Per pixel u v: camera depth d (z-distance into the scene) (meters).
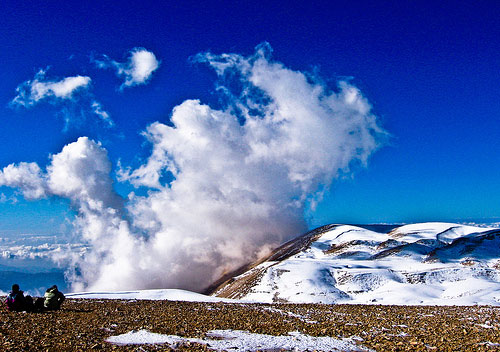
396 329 19.45
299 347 15.15
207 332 17.05
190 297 40.53
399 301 65.44
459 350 15.20
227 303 31.31
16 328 15.88
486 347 15.65
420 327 20.12
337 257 152.38
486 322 21.77
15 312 20.05
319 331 18.38
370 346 15.89
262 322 20.19
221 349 14.23
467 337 17.55
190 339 15.50
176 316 21.39
